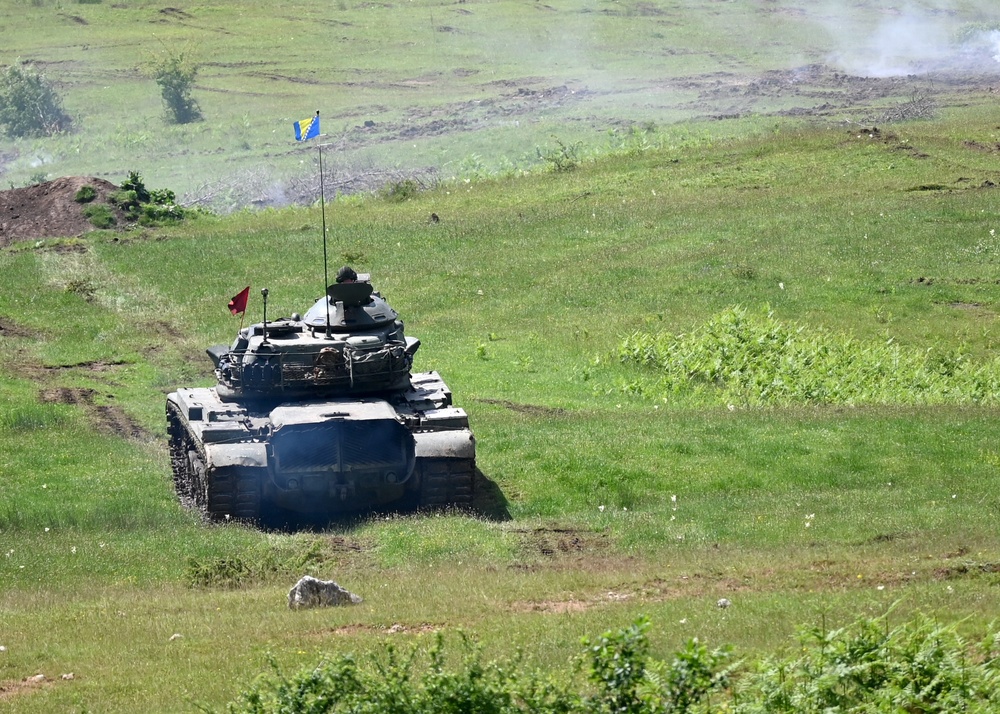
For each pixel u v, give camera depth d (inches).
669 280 3444.9
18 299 3329.2
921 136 4712.1
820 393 2625.5
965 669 993.5
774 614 1253.1
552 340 3075.8
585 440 2135.8
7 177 5305.1
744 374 2758.4
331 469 1761.8
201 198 4717.0
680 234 3796.8
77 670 1214.9
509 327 3176.7
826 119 5236.2
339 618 1318.9
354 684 926.4
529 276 3526.1
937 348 2940.5
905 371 2753.4
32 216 4087.1
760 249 3641.7
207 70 6939.0
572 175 4559.5
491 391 2716.5
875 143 4616.1
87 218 4047.7
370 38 7642.7
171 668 1181.7
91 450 2159.2
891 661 1018.1
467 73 6845.5
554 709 912.3
